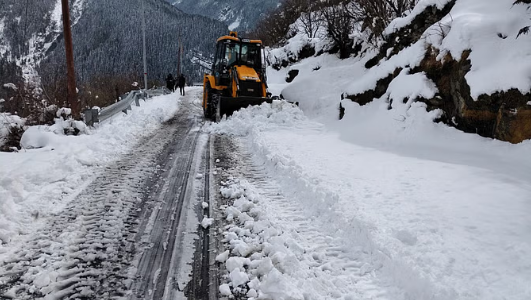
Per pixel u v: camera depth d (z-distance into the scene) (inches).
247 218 149.5
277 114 397.7
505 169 183.3
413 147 258.4
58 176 197.8
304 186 185.5
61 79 410.6
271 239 128.6
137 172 218.8
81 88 605.0
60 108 346.6
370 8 517.0
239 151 289.3
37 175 191.5
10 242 125.6
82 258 116.9
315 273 112.8
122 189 185.6
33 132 285.4
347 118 382.0
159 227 143.0
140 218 150.8
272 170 230.1
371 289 105.0
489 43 251.6
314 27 893.8
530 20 242.5
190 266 115.6
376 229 130.5
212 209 163.6
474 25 268.8
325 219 152.9
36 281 102.3
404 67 337.4
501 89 224.2
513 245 111.6
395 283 107.1
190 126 419.2
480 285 95.8
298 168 214.7
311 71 663.8
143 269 112.5
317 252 125.8
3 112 324.8
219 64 473.1
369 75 401.1
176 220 150.1
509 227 122.6
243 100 431.8
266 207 163.0
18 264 112.3
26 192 169.9
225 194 183.0
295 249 125.9
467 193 157.2
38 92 366.9
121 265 114.1
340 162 234.5
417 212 144.2
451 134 256.4
